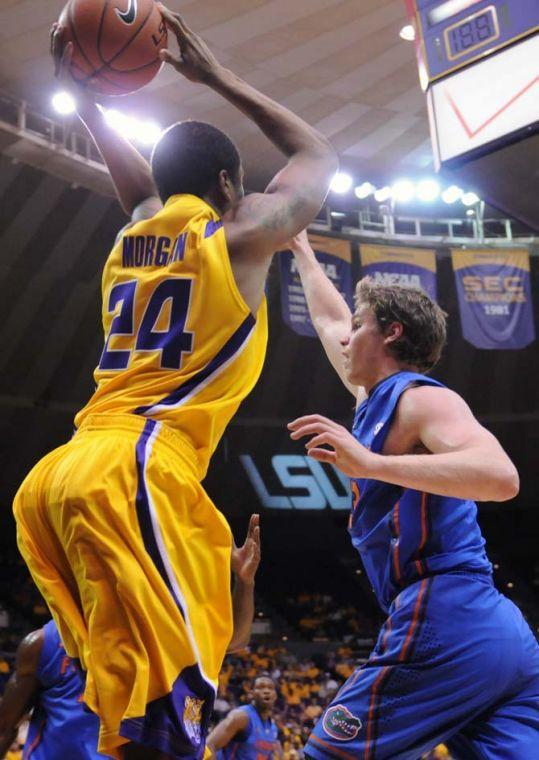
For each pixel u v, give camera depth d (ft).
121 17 8.16
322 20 46.47
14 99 49.65
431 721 7.50
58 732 10.43
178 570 6.69
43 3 42.63
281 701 63.77
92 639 6.38
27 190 57.72
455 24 25.84
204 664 6.65
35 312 67.31
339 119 55.93
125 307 7.57
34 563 7.09
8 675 60.34
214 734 22.08
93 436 7.05
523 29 24.47
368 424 8.20
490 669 7.55
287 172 8.02
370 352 8.68
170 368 7.25
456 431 7.29
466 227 70.03
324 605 88.58
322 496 85.76
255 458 85.10
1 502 78.02
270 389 82.28
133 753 6.30
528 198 25.61
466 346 81.10
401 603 7.79
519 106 24.29
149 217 8.24
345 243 58.13
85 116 8.74
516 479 6.79
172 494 6.86
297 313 55.06
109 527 6.57
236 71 50.88
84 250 64.64
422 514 7.89
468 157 25.07
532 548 91.71
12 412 73.15
